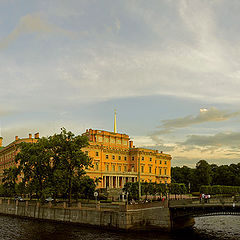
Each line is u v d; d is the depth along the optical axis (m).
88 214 57.47
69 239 46.22
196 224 64.19
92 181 80.44
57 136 71.56
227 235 50.88
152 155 136.50
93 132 122.94
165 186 88.94
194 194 110.00
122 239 45.81
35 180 74.75
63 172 67.38
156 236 48.47
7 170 80.88
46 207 67.31
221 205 47.75
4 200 83.62
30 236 48.94
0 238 47.62
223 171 146.62
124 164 130.25
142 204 53.38
